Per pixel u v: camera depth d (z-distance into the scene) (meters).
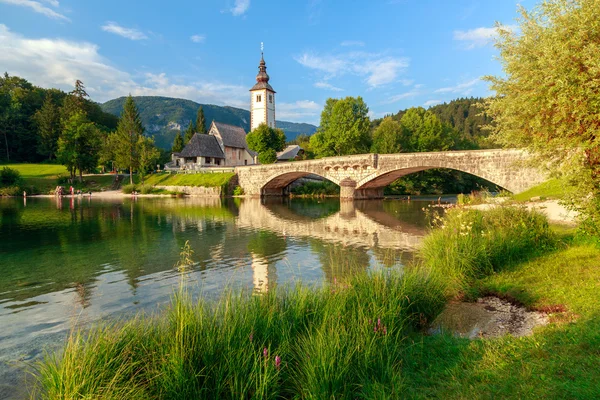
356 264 14.34
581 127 9.62
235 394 4.61
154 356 4.91
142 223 27.73
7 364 6.89
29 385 6.05
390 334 6.07
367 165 49.75
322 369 4.74
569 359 5.04
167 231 23.62
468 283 9.94
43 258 16.03
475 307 8.59
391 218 31.08
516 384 4.62
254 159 92.44
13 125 91.75
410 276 8.30
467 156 39.72
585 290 8.04
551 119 10.15
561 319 6.85
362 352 5.36
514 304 8.55
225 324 5.52
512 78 11.37
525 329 7.00
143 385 4.54
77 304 10.23
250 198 59.19
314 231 23.55
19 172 72.00
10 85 108.50
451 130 83.88
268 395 4.65
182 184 66.06
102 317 9.26
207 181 65.06
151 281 12.38
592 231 11.06
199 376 4.73
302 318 6.44
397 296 7.22
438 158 42.44
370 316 6.54
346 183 51.38
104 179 76.44
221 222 28.34
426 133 74.56
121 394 4.26
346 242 19.52
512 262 11.30
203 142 79.56
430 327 7.46
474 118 146.88
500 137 12.66
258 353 5.09
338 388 4.66
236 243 19.34
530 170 34.84
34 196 61.72
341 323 6.09
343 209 39.81
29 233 22.88
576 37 9.19
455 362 5.54
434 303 7.92
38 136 94.19
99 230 24.08
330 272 13.20
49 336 8.19
